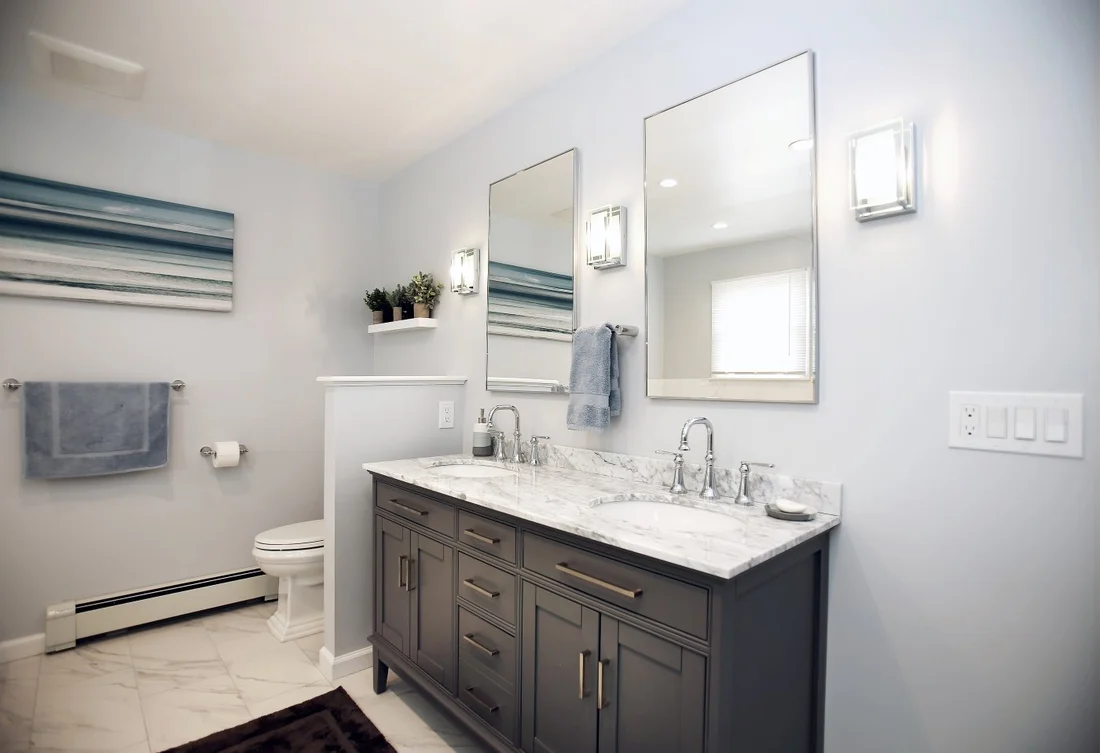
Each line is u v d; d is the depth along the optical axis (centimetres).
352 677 229
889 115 138
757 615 120
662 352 186
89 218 258
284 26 196
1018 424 119
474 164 273
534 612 151
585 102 217
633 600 125
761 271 161
